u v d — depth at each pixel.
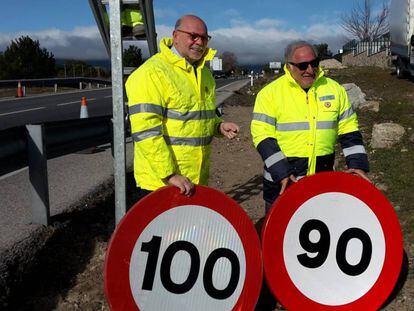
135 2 4.75
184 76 3.37
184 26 3.30
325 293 3.33
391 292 3.75
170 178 3.16
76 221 5.37
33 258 4.34
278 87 3.70
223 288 3.13
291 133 3.68
